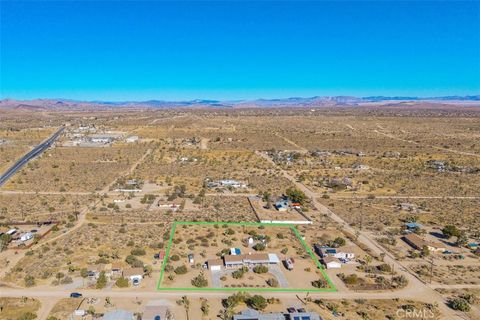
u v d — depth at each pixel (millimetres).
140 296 68500
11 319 61312
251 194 133500
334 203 125625
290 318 61469
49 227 99312
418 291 72625
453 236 98625
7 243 87812
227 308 65062
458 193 139125
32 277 73062
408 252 89625
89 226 100438
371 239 96688
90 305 65375
